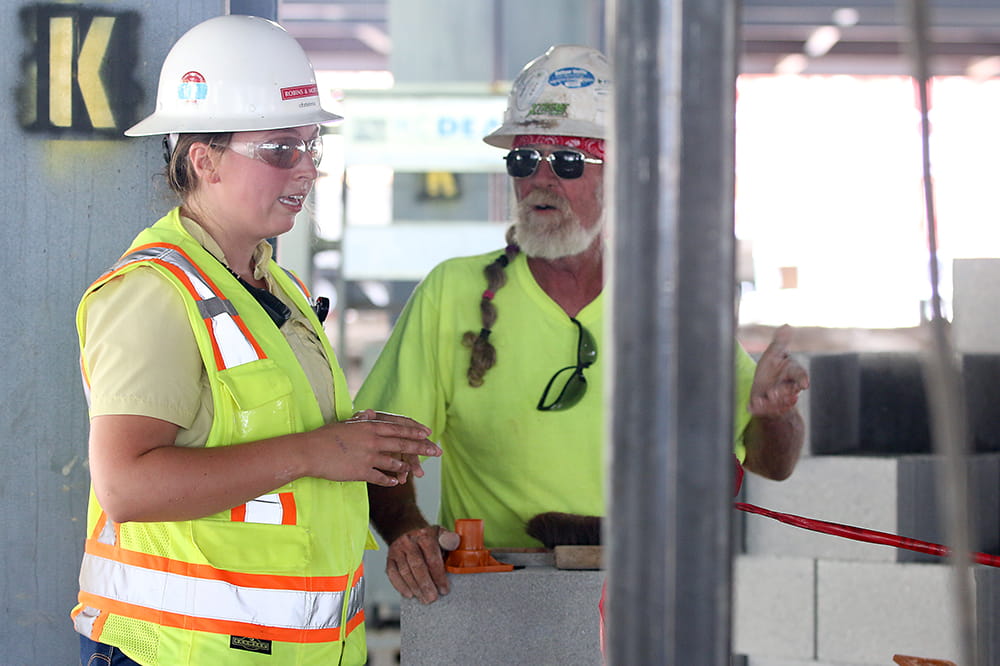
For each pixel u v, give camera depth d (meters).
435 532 2.21
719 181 0.95
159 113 1.91
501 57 7.61
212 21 1.95
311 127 1.94
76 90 2.38
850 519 3.36
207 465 1.66
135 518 1.64
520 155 2.39
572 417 2.43
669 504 0.97
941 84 12.10
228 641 1.73
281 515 1.78
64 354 2.39
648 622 0.98
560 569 2.22
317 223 2.27
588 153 2.38
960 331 3.33
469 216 5.84
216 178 1.87
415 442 1.86
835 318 5.33
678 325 0.96
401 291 5.80
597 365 2.44
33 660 2.40
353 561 1.94
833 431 3.53
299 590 1.80
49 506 2.39
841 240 8.10
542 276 2.47
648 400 0.97
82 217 2.39
